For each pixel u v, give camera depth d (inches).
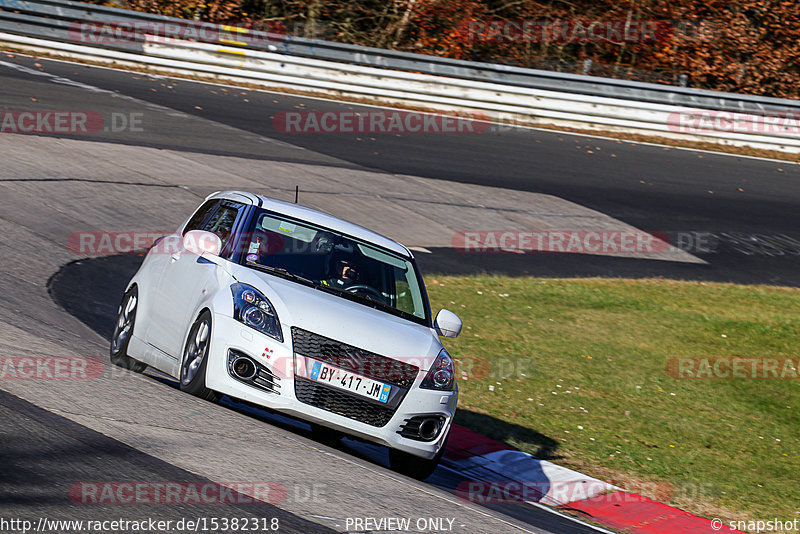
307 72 3607.3
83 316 1409.9
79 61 3459.6
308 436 1075.9
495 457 1258.0
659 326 1984.5
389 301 1031.0
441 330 1028.5
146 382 948.6
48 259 1665.8
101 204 2063.2
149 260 1145.4
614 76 4633.4
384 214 2439.7
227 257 991.6
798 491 1320.1
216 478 705.6
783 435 1525.6
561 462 1294.3
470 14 4539.9
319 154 2864.2
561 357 1728.6
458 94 3649.1
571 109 3705.7
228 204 1101.7
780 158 3671.3
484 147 3245.6
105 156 2401.6
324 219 1098.7
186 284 1008.9
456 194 2714.1
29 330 1131.3
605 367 1713.8
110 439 733.3
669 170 3262.8
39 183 2074.3
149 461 706.8
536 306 2000.5
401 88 3634.4
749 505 1250.0
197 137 2775.6
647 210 2829.7
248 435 844.6
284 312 904.9
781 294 2320.4
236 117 3102.9
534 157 3198.8
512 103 3673.7
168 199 2209.6
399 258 1099.3
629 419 1499.8
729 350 1892.2
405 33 4559.5
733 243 2667.3
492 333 1788.9
